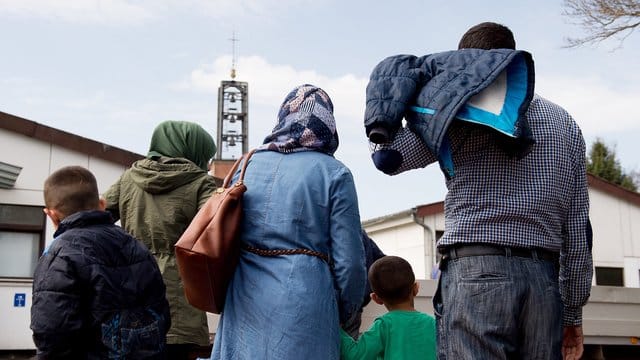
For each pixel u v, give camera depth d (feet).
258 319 8.02
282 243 8.25
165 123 12.23
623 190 68.08
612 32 36.55
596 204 67.77
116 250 9.15
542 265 7.65
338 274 8.29
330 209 8.39
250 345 8.00
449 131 7.90
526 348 7.54
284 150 8.72
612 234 67.46
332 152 9.09
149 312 9.20
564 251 8.20
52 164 46.47
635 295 18.52
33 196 45.62
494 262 7.54
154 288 9.37
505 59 7.50
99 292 8.73
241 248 8.42
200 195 11.46
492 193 7.72
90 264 8.77
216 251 7.97
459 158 7.95
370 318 16.17
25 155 45.91
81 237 8.97
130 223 11.41
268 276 8.14
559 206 7.89
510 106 7.52
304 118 8.81
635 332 18.30
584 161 8.25
